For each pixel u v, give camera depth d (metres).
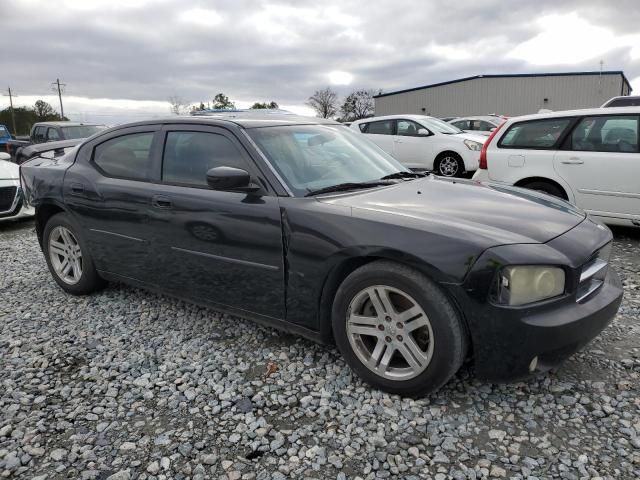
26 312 4.07
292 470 2.20
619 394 2.70
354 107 62.53
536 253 2.37
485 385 2.78
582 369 2.95
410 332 2.57
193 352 3.28
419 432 2.42
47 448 2.39
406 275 2.49
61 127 14.02
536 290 2.36
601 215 5.84
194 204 3.23
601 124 5.82
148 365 3.14
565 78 39.38
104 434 2.47
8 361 3.24
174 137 3.54
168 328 3.66
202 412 2.63
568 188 5.99
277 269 2.92
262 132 3.29
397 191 3.13
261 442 2.38
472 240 2.39
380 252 2.53
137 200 3.56
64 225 4.25
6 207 7.50
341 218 2.69
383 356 2.68
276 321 3.05
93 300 4.27
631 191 5.58
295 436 2.41
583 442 2.33
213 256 3.19
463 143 10.99
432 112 44.25
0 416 2.64
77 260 4.31
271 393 2.78
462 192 3.18
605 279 2.86
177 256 3.41
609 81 38.38
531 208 2.91
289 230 2.83
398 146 11.84
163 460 2.28
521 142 6.35
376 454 2.28
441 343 2.45
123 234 3.73
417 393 2.61
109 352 3.32
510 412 2.55
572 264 2.42
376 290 2.62
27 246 6.52
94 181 3.90
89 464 2.27
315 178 3.16
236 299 3.19
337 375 2.93
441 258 2.38
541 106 40.47
